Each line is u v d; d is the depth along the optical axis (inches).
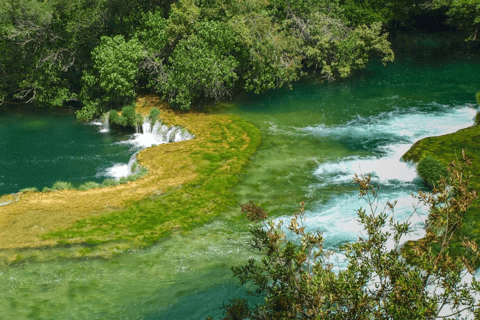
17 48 1349.7
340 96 1407.5
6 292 644.7
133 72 1262.3
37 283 661.3
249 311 333.4
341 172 959.6
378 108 1311.5
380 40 1551.4
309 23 1561.3
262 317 321.4
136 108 1278.3
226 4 1401.3
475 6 1728.6
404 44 1909.4
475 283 289.3
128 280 669.3
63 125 1266.0
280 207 834.2
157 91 1354.6
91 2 1398.9
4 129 1229.1
